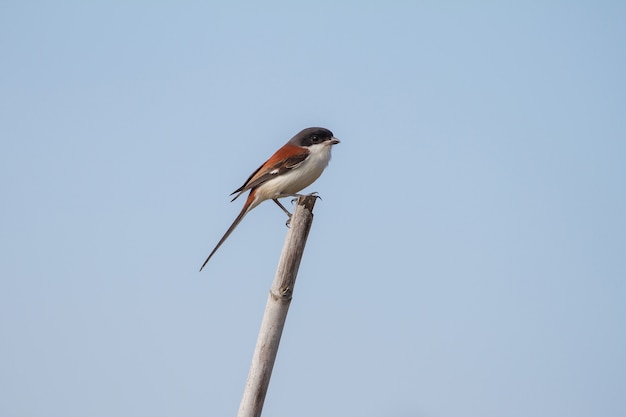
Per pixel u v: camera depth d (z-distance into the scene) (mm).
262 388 10344
